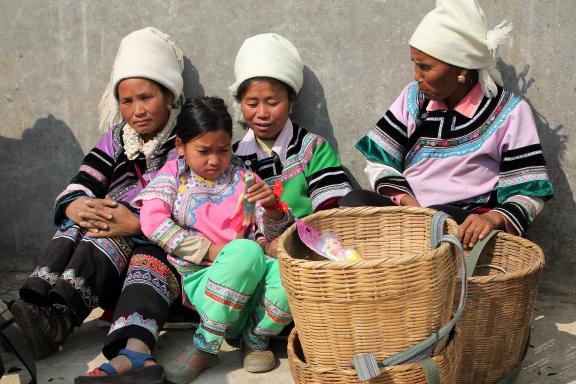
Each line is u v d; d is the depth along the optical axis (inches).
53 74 154.9
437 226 101.3
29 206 161.9
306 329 99.0
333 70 144.1
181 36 148.3
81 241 126.6
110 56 151.9
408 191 132.8
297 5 142.6
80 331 136.2
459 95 130.5
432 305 95.8
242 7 144.8
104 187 139.3
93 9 150.4
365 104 144.4
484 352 109.2
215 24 146.6
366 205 126.0
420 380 97.3
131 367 111.9
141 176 135.0
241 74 134.3
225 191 126.6
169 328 135.3
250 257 114.3
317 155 137.6
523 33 135.3
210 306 116.1
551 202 140.9
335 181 136.6
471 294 105.3
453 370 101.7
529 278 107.7
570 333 130.3
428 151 133.6
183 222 125.4
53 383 118.4
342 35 142.2
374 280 92.4
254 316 121.3
